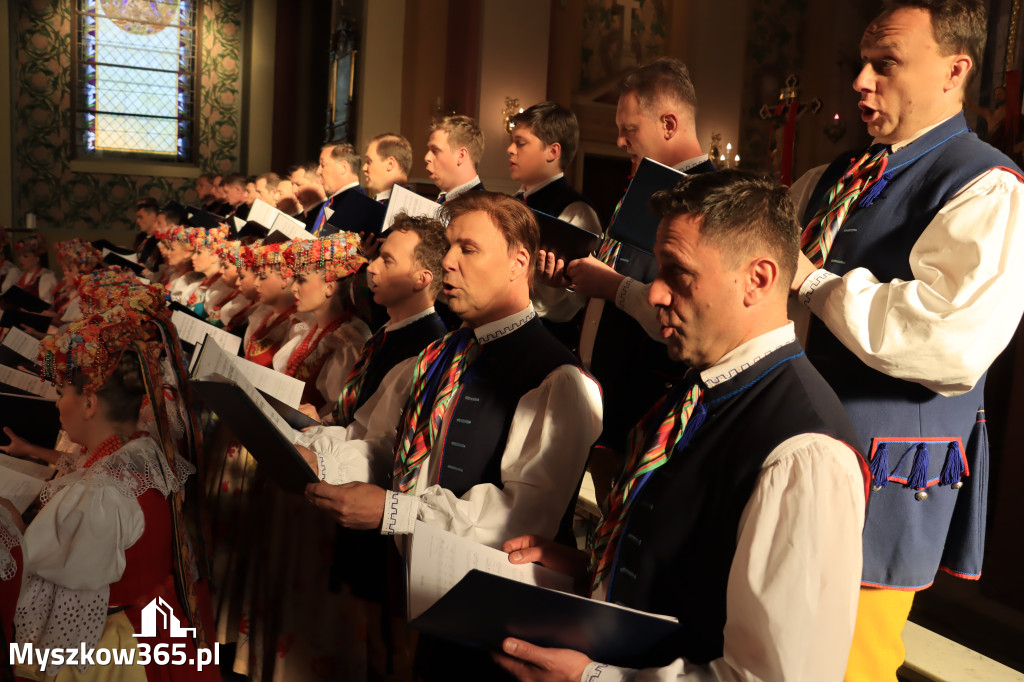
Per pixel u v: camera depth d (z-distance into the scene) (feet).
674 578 4.08
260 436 5.75
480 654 5.53
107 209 38.47
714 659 3.91
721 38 32.17
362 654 8.14
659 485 4.24
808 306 5.71
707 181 4.18
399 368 7.86
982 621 9.75
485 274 6.27
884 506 5.43
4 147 36.42
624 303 7.07
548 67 29.68
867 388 5.57
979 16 5.65
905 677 8.24
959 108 5.85
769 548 3.67
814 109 15.14
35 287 26.30
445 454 6.29
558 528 5.78
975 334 5.05
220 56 39.83
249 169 40.14
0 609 6.21
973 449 5.91
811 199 6.80
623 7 32.01
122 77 38.50
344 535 8.06
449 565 4.98
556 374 5.95
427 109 29.66
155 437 7.13
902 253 5.66
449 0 29.37
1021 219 5.14
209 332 10.69
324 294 9.59
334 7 33.22
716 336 4.22
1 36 36.11
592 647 4.12
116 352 6.95
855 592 3.67
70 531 6.22
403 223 8.32
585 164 32.01
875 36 5.85
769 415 3.99
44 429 9.46
